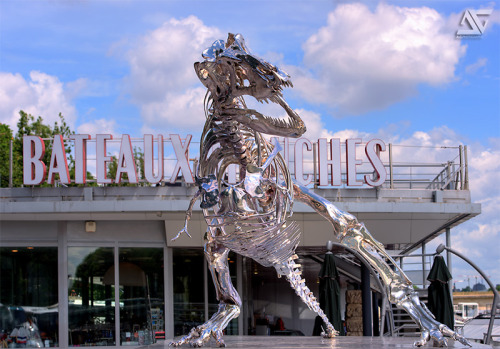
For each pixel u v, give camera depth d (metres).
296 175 19.94
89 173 27.67
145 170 19.88
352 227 8.88
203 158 8.07
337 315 15.76
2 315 19.98
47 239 20.14
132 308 20.34
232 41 7.54
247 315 24.38
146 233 20.59
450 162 20.42
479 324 17.28
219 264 8.70
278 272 9.15
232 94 7.36
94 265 20.27
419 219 19.86
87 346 19.94
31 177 19.56
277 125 7.54
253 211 7.70
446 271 15.28
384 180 19.91
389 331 18.12
